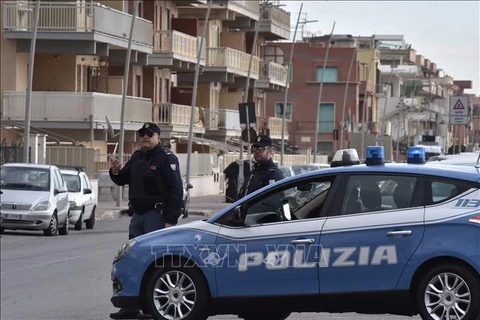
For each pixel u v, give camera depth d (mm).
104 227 42125
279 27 92375
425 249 13008
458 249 12867
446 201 13133
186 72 76375
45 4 53906
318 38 139875
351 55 121375
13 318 16766
